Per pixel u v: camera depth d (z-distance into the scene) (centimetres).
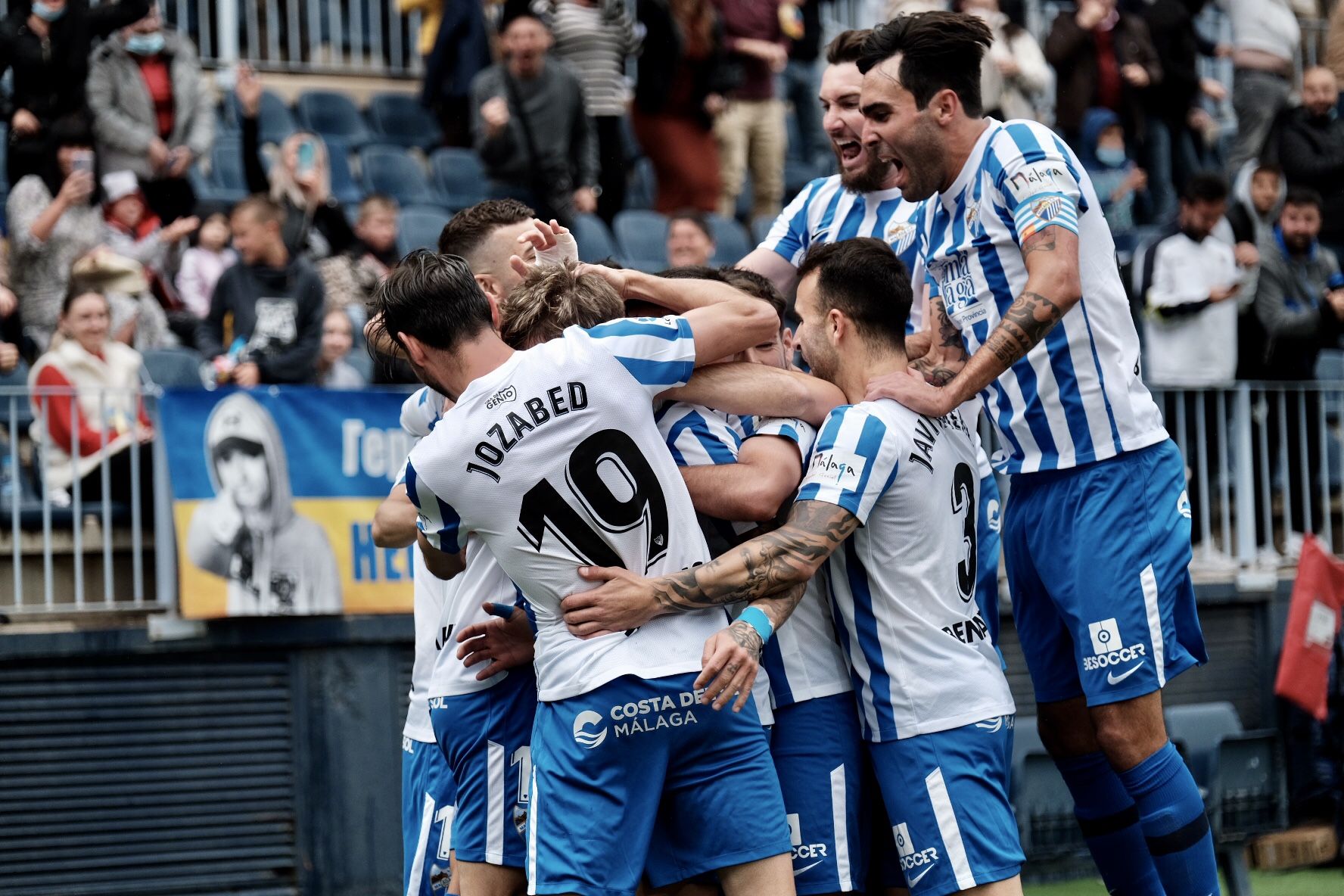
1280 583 2467
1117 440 1241
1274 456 2547
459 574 1170
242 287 2284
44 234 2484
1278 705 2455
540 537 1016
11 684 1902
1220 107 4519
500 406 1007
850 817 1132
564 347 1022
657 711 1020
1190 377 2502
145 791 1945
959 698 1123
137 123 2869
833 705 1137
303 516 2031
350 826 2031
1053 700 1336
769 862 1040
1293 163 3603
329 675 2042
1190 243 2516
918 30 1213
